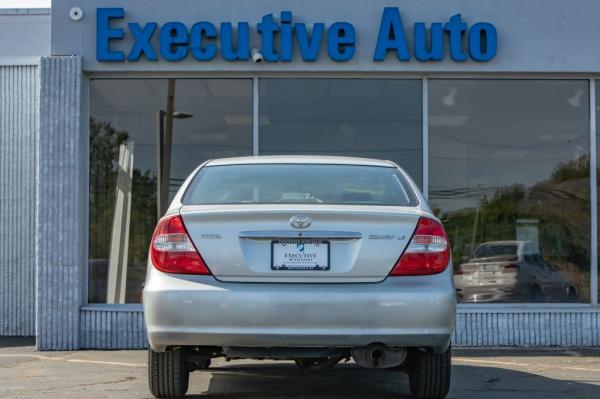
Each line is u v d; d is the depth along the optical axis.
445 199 8.72
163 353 5.00
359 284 4.53
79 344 8.32
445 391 5.12
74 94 8.42
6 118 9.72
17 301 9.58
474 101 8.79
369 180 5.35
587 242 8.71
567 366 7.17
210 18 8.52
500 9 8.54
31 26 9.77
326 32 8.54
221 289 4.48
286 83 8.79
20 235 9.62
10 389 5.88
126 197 8.74
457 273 8.60
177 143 8.78
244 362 7.25
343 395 5.71
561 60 8.54
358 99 8.79
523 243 8.70
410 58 8.50
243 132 8.77
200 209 4.73
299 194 5.15
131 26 8.45
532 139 8.77
